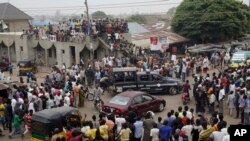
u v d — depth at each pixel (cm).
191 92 2975
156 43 4103
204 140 1427
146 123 1586
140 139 1593
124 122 1594
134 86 2806
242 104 2086
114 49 3959
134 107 2166
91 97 2831
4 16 6512
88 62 3984
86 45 4169
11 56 5366
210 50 4772
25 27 6731
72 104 2419
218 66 4044
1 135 2020
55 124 1667
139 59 3719
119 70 2794
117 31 4231
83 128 1548
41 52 4884
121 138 1544
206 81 2419
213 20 5631
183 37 5881
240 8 5922
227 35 5806
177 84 2952
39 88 2362
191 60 3688
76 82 2636
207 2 5784
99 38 4175
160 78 2891
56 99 2206
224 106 2489
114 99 2223
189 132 1481
